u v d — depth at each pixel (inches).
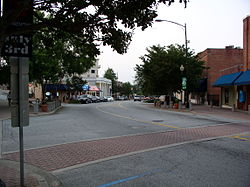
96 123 522.0
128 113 782.5
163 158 243.6
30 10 157.5
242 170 206.1
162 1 154.9
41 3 147.5
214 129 438.0
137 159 240.1
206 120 586.2
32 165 218.2
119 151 271.7
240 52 1266.0
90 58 206.4
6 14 129.6
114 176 192.9
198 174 196.5
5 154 257.9
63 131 413.1
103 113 778.8
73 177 190.7
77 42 197.9
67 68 1055.0
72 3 151.4
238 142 321.1
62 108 1047.6
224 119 614.2
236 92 965.8
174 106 1032.2
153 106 1235.2
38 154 257.9
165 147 290.5
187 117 658.2
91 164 224.1
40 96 2279.8
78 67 1042.7
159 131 412.2
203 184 175.2
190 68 1016.9
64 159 239.9
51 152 266.4
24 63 162.7
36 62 844.6
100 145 301.7
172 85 1090.1
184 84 951.0
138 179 186.2
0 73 884.6
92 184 176.7
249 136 367.2
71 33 171.9
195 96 1546.5
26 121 164.1
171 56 1011.3
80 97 1721.2
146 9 163.2
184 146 296.7
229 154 258.4
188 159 239.9
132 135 372.8
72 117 649.6
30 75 904.3
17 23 153.8
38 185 167.5
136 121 558.6
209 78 1259.8
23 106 162.9
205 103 1289.4
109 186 173.0
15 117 161.6
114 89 3565.5
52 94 1749.5
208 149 281.1
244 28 884.0
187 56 993.5
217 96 1214.3
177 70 1011.9
